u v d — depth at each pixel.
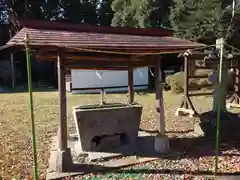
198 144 6.48
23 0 20.88
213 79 7.48
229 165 5.13
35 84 20.97
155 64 5.83
